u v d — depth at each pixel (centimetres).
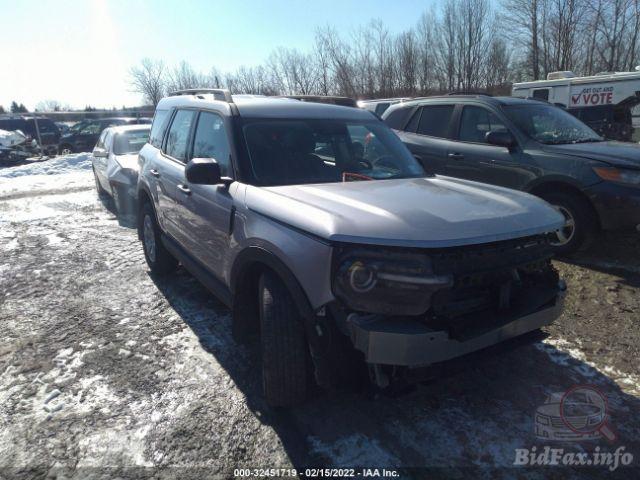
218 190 338
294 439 270
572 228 532
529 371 333
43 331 398
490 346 266
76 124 2261
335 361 249
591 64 2678
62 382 325
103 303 454
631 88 1309
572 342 369
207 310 435
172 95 545
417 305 233
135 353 361
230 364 345
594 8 2570
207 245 364
